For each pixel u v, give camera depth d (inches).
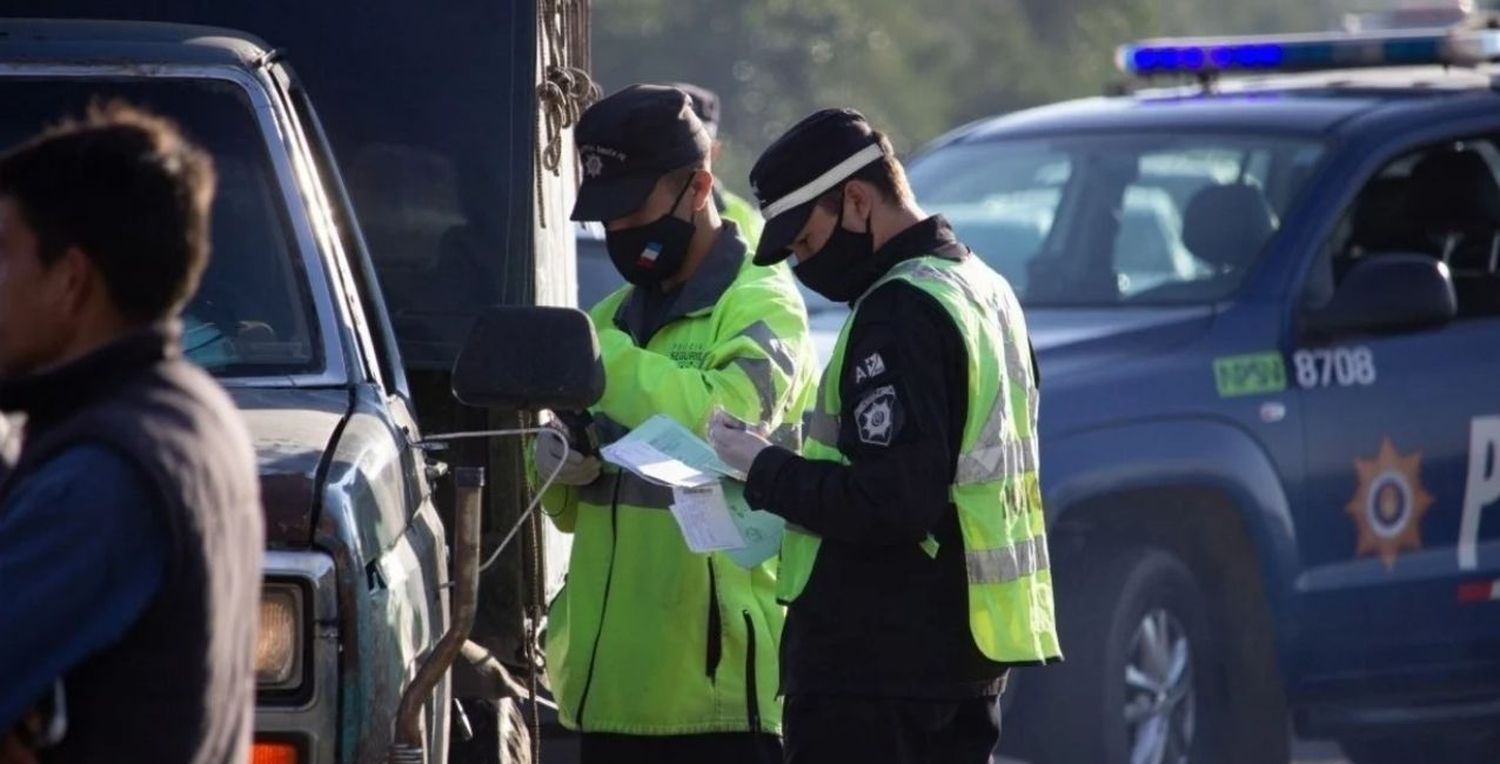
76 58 555.2
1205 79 1091.3
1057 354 863.1
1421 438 924.6
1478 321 956.0
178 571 306.5
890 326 508.1
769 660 582.9
